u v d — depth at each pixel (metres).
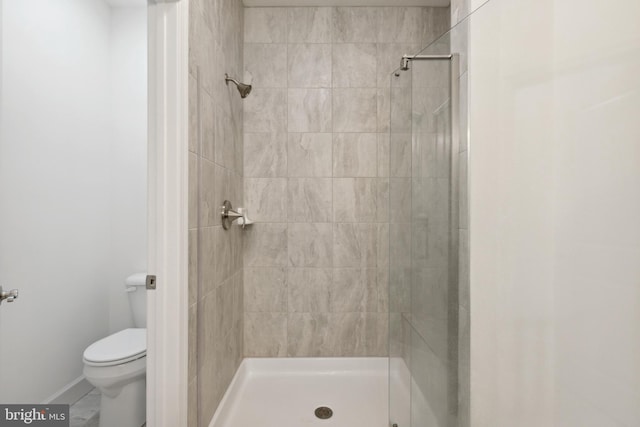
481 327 1.07
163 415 1.04
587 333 0.84
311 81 2.03
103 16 2.12
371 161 2.04
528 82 0.96
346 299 2.04
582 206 0.85
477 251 1.07
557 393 0.92
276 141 2.03
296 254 2.04
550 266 0.92
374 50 2.03
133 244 2.17
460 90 1.11
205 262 1.30
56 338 1.74
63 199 1.81
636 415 0.74
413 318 1.36
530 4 0.94
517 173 0.98
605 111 0.79
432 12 2.03
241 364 1.94
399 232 1.49
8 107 1.50
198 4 1.21
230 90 1.69
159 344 1.05
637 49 0.73
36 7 1.64
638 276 0.73
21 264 1.56
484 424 1.06
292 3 2.00
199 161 1.22
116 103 2.19
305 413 1.61
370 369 2.01
